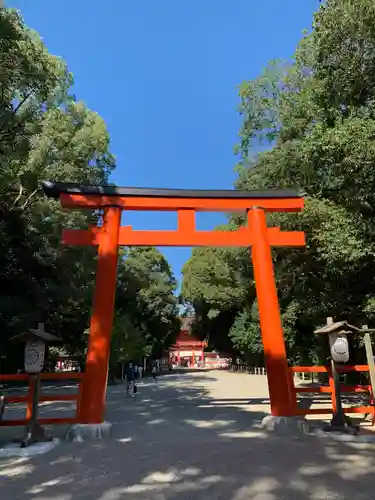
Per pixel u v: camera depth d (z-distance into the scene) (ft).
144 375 133.59
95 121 81.10
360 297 40.45
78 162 73.36
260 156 51.01
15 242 54.70
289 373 31.04
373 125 32.40
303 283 48.29
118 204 34.58
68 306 76.38
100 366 29.55
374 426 29.86
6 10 34.96
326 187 42.14
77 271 69.10
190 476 18.30
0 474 19.17
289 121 48.14
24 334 26.18
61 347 95.61
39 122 56.90
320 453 22.18
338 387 28.86
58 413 41.83
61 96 65.77
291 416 29.84
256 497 15.42
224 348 157.79
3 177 51.52
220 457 21.71
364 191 33.86
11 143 41.57
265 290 33.06
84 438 27.09
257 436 27.40
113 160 85.35
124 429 31.32
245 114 56.80
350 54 37.17
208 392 64.69
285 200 35.88
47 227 59.26
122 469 19.67
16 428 32.73
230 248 77.66
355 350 54.08
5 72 32.86
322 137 35.17
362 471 18.60
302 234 35.27
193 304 155.63
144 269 130.62
